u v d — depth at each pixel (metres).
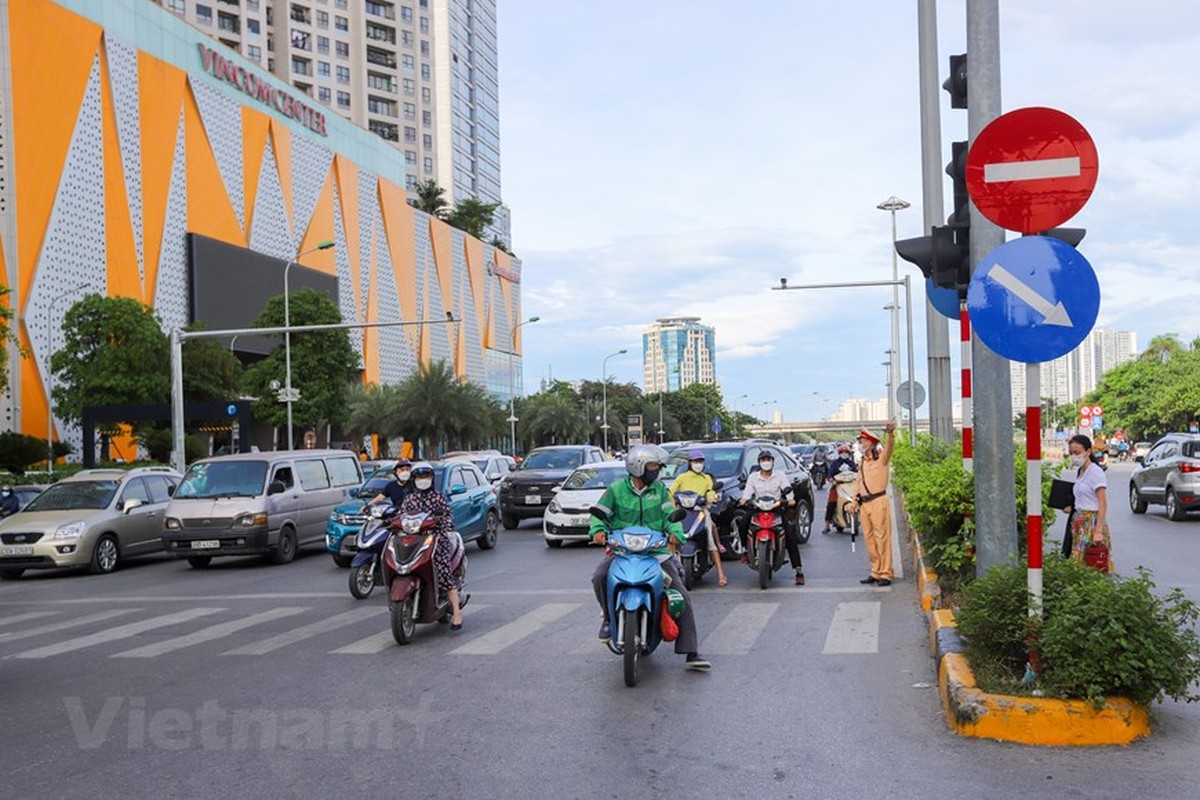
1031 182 6.25
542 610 11.47
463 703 7.19
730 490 16.22
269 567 17.94
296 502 18.92
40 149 51.75
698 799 5.09
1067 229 6.37
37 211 51.44
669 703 7.06
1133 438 101.81
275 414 56.81
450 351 109.81
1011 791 5.07
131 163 59.12
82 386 47.25
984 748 5.79
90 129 55.69
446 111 130.12
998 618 6.48
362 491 17.98
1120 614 5.90
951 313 9.92
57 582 17.17
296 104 79.88
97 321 48.53
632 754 5.87
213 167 67.81
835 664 8.18
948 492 10.91
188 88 65.75
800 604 11.40
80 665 9.11
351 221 88.31
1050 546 12.09
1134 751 5.67
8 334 33.62
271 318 58.03
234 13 100.00
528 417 92.62
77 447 53.19
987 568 8.02
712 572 14.58
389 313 95.19
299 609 12.40
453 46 132.62
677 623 8.14
